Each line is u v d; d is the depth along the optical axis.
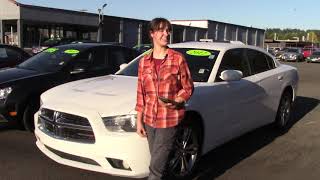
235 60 6.87
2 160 6.27
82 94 5.50
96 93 5.48
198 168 6.12
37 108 7.71
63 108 5.21
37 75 7.84
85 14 51.47
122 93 5.43
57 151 5.29
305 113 10.42
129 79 6.23
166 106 4.11
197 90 5.69
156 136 4.18
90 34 53.81
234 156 6.75
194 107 5.44
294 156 6.82
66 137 5.19
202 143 5.79
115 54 9.29
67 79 8.16
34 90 7.63
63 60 8.44
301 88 16.45
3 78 7.61
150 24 4.11
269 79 7.57
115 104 5.13
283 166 6.33
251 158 6.67
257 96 7.12
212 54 6.56
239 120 6.65
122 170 4.95
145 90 4.21
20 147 6.90
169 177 5.38
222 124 6.17
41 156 6.46
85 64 8.59
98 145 4.94
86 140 5.06
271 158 6.70
